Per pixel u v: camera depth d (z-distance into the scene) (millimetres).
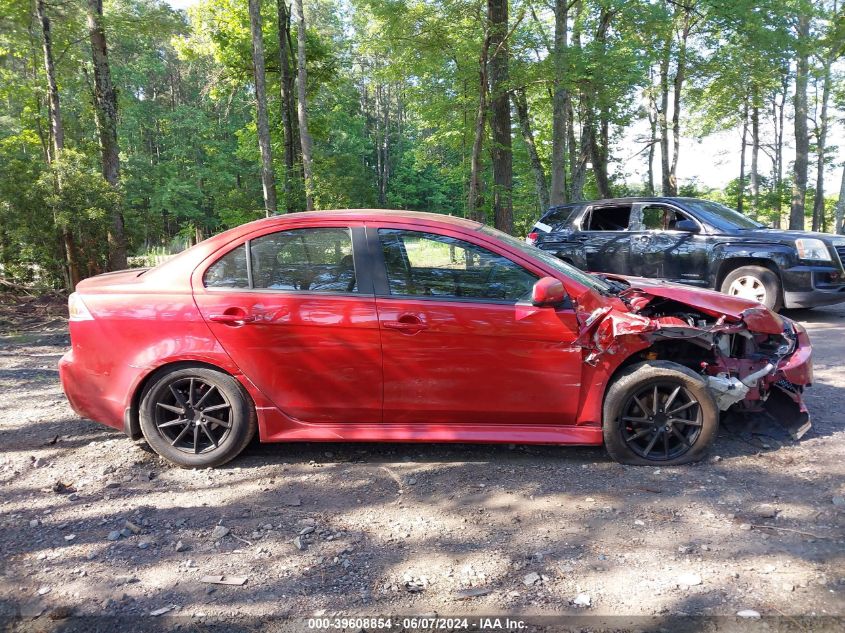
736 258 8227
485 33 13508
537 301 3439
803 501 3227
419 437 3680
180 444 3826
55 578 2625
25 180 12594
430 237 3713
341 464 3834
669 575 2572
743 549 2768
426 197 52188
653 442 3703
